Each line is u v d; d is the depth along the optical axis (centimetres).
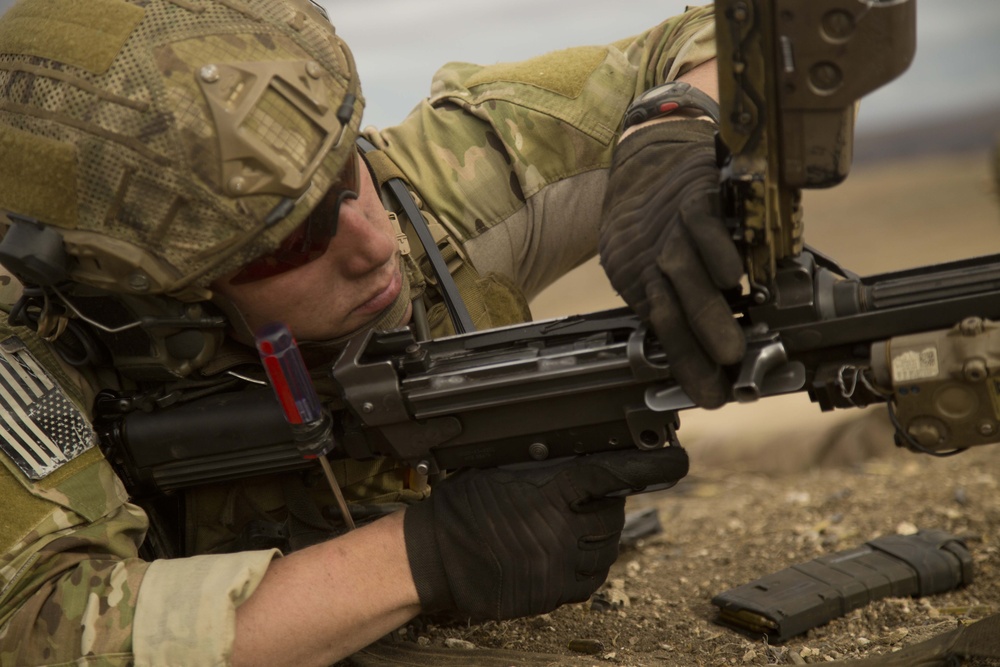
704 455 351
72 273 156
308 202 154
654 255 140
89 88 149
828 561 205
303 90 153
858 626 185
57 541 150
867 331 137
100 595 146
